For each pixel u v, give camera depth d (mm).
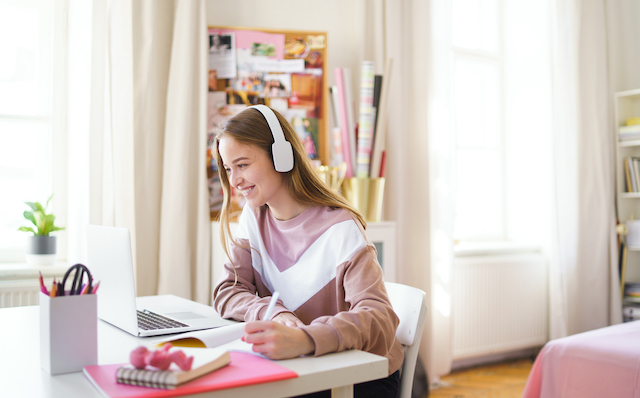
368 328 930
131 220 2205
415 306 1158
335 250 1143
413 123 2928
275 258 1277
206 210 2354
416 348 1133
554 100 3361
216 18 2631
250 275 1354
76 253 2221
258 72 2574
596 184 3488
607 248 3475
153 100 2330
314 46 2668
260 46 2582
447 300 2861
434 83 2875
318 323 919
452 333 2916
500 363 3336
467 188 3572
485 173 3650
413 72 2926
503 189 3715
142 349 721
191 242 2377
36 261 2236
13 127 2428
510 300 3271
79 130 2273
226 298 1253
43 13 2486
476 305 3129
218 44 2521
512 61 3668
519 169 3645
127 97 2205
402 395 1126
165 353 706
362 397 1057
